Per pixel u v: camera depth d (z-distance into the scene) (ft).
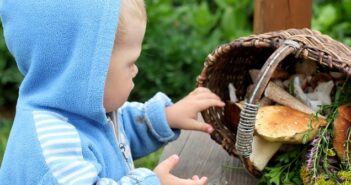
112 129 4.07
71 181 3.59
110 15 3.65
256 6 5.22
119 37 3.76
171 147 4.82
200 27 10.74
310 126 3.94
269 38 3.98
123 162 4.06
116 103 3.90
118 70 3.81
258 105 3.85
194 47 9.95
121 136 4.19
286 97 4.21
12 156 3.79
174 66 9.75
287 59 4.46
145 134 4.49
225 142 4.40
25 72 3.93
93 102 3.67
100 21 3.65
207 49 9.93
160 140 4.50
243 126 3.83
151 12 10.26
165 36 10.07
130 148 4.52
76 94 3.68
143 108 4.51
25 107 3.82
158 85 9.70
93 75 3.64
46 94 3.76
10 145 3.84
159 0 10.78
